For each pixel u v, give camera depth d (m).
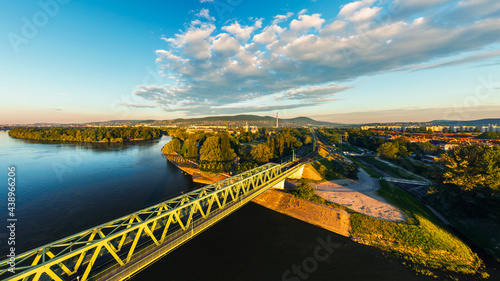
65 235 48.25
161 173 105.94
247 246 46.66
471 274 39.25
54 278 23.22
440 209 64.06
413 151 136.00
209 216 41.00
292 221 59.03
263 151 106.75
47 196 71.75
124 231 27.77
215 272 38.16
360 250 46.16
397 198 72.25
